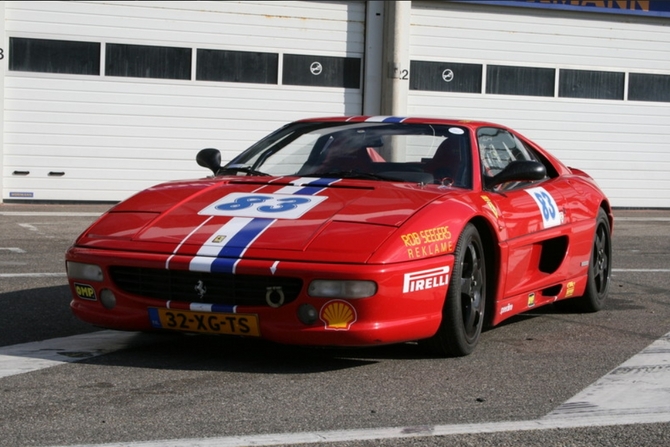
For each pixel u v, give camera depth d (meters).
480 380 4.74
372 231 4.76
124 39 16.53
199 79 17.05
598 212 7.07
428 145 5.89
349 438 3.70
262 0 17.33
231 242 4.73
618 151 19.69
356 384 4.56
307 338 4.59
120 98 16.58
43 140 16.17
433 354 5.25
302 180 5.53
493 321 5.56
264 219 4.93
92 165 16.50
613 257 10.52
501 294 5.59
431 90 18.47
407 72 18.14
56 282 7.52
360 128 6.16
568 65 19.23
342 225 4.82
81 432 3.67
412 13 18.17
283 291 4.59
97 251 4.91
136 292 4.86
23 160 16.09
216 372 4.71
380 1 17.98
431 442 3.69
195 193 5.41
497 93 18.91
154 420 3.85
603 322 6.61
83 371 4.65
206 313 4.67
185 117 17.03
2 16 15.72
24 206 15.59
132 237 4.95
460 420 4.02
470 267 5.28
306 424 3.87
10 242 10.27
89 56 16.34
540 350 5.55
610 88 19.56
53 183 16.30
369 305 4.54
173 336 5.56
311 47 17.72
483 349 5.53
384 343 4.68
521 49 18.94
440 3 18.33
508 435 3.83
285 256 4.59
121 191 16.72
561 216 6.39
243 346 5.32
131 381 4.48
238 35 17.22
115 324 4.92
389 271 4.56
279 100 17.61
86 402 4.10
